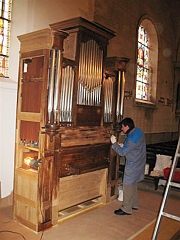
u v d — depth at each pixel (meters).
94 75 3.88
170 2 9.29
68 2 4.79
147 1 7.81
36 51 3.22
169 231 3.35
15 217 3.43
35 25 4.16
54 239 3.00
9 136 3.97
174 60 10.10
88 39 3.71
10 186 4.02
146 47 8.62
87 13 5.30
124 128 3.91
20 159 3.49
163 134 9.29
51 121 3.13
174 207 4.30
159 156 5.75
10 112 3.96
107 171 4.25
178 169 5.26
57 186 3.36
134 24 7.18
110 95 4.29
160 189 5.12
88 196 4.08
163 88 9.29
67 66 3.41
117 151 3.86
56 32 3.05
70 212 3.77
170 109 9.94
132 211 4.00
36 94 3.29
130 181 3.77
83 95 3.72
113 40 6.23
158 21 8.65
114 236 3.15
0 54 3.97
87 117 3.82
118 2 6.36
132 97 7.13
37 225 3.15
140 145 3.77
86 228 3.33
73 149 3.59
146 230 3.35
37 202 3.15
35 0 4.14
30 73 3.40
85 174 3.89
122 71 4.34
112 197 4.42
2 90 3.84
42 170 3.15
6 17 4.04
